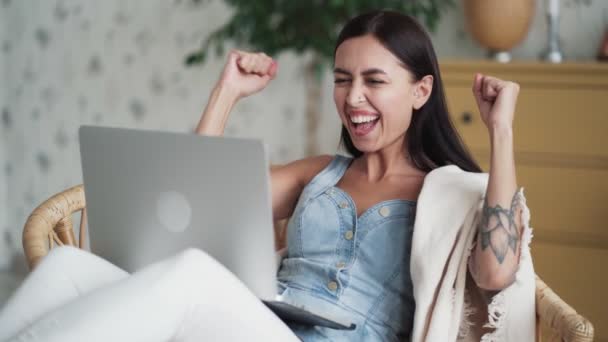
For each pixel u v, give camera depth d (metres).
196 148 1.24
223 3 3.51
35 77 3.90
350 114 1.48
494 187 1.33
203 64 3.59
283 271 1.52
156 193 1.33
